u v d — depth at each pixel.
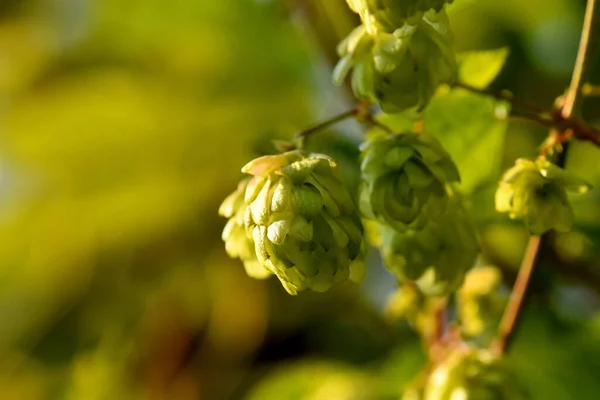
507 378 0.57
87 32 0.81
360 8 0.52
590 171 0.64
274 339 0.80
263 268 0.54
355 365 0.72
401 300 0.61
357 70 0.54
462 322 0.60
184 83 0.77
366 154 0.54
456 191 0.56
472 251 0.55
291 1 0.65
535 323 0.67
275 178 0.52
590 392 0.66
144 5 0.76
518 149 0.66
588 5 0.54
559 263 0.63
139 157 0.80
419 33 0.53
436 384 0.57
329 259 0.51
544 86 0.69
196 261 0.81
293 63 0.73
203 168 0.78
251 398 0.73
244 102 0.74
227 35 0.74
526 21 0.69
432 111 0.58
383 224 0.54
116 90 0.80
